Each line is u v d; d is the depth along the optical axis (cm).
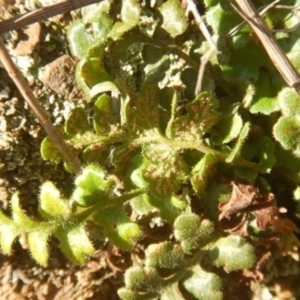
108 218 10
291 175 11
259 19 10
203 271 10
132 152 11
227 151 11
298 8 10
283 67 10
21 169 11
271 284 12
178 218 10
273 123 11
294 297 12
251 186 11
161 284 10
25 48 11
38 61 11
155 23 11
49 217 10
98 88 10
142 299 10
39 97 11
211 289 10
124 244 10
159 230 12
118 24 10
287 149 10
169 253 10
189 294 10
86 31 11
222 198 11
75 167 11
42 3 11
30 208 12
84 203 10
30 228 10
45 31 11
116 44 11
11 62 10
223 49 11
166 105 11
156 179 10
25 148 11
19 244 12
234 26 11
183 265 10
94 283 12
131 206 11
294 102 10
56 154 10
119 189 11
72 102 11
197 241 10
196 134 10
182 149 11
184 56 11
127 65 12
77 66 11
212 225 10
